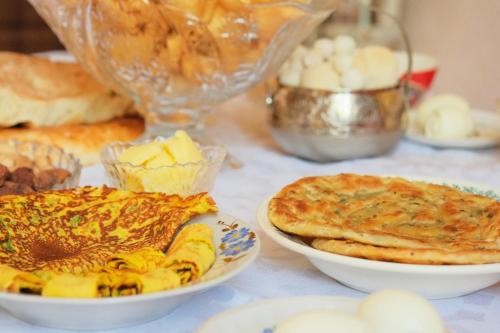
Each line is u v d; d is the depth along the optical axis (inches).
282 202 35.7
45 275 30.0
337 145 51.7
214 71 47.5
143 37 46.5
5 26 145.1
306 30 47.9
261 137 59.6
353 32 103.3
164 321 31.9
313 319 26.5
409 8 113.8
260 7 44.3
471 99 106.9
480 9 103.4
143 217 35.6
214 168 42.2
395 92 52.7
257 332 28.8
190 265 30.6
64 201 36.3
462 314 33.1
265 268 36.5
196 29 45.3
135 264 31.2
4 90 51.2
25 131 51.9
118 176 41.1
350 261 31.9
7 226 33.9
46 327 31.2
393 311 26.8
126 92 50.5
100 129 54.0
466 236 33.8
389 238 32.5
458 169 51.8
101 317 30.1
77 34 48.5
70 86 55.3
